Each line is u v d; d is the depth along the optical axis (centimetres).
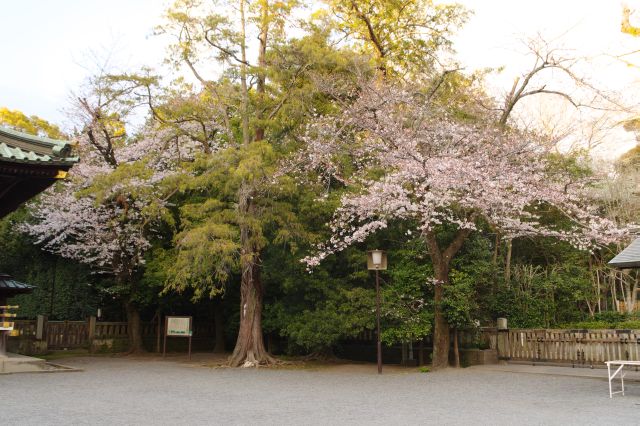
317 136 1438
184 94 1527
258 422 624
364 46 2045
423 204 1178
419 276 1392
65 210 1778
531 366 1301
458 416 671
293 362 1472
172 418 647
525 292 1576
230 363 1428
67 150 905
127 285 1817
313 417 661
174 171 1669
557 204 1277
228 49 1477
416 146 1249
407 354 1593
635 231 1349
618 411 708
